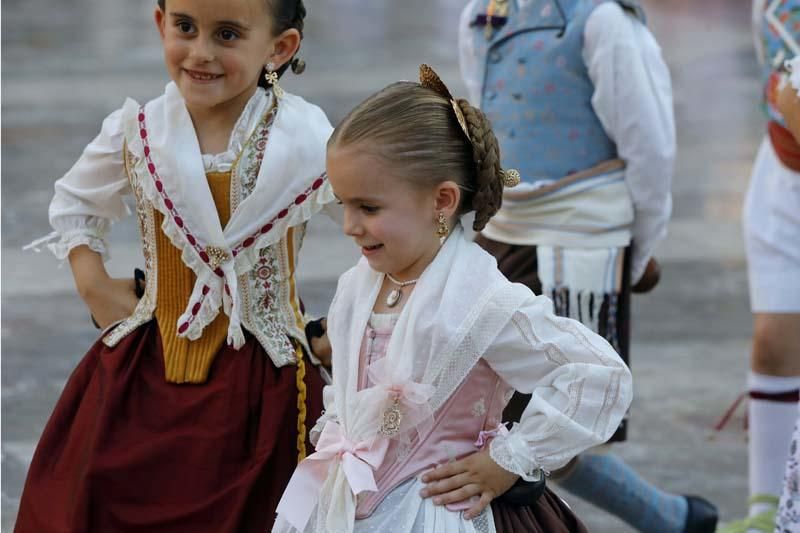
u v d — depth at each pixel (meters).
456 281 3.25
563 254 4.96
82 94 14.16
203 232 3.92
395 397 3.22
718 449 6.35
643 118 4.86
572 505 5.82
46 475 3.99
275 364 3.95
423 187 3.21
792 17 5.05
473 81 5.29
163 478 3.87
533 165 5.03
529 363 3.24
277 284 4.04
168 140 3.91
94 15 21.28
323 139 3.98
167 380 3.97
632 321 8.16
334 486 3.28
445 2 23.48
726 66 16.50
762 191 5.33
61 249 4.19
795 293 5.21
